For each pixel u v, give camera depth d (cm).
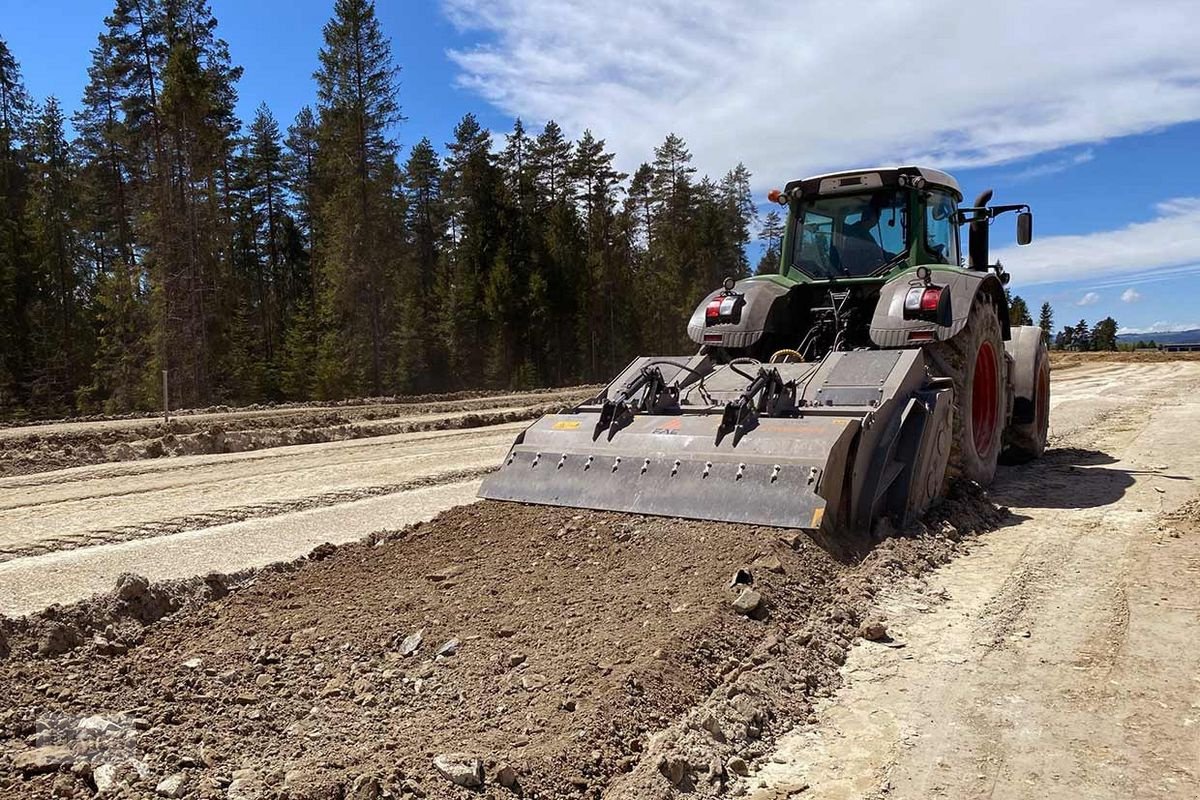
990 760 309
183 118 3092
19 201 4175
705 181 5759
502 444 1192
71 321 3791
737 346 725
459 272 4278
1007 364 847
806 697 360
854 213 788
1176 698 349
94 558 599
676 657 365
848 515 530
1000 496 733
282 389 3850
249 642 421
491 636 410
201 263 3300
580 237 4553
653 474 552
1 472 1006
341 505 785
